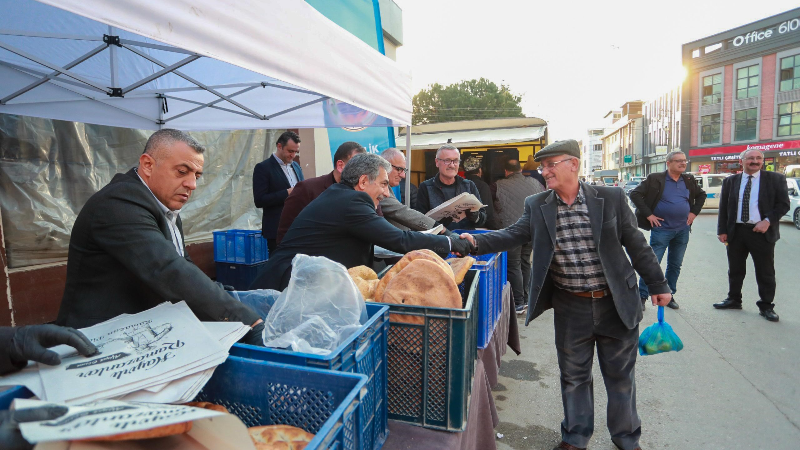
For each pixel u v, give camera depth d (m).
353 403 0.85
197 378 0.90
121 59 3.14
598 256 2.33
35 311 3.50
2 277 3.25
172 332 1.04
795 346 4.21
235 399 1.00
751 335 4.51
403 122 3.46
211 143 5.34
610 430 2.52
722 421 2.99
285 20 1.75
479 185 5.00
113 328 1.08
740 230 5.08
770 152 33.78
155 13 1.17
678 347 2.36
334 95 2.20
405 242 2.17
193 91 3.77
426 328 1.44
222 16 1.40
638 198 5.38
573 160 2.34
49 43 2.77
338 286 1.27
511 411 3.20
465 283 2.18
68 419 0.60
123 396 0.82
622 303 2.30
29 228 3.54
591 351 2.53
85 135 3.95
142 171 1.54
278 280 2.26
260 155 6.05
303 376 0.93
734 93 35.78
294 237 2.31
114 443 0.61
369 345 1.23
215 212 5.45
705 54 37.59
